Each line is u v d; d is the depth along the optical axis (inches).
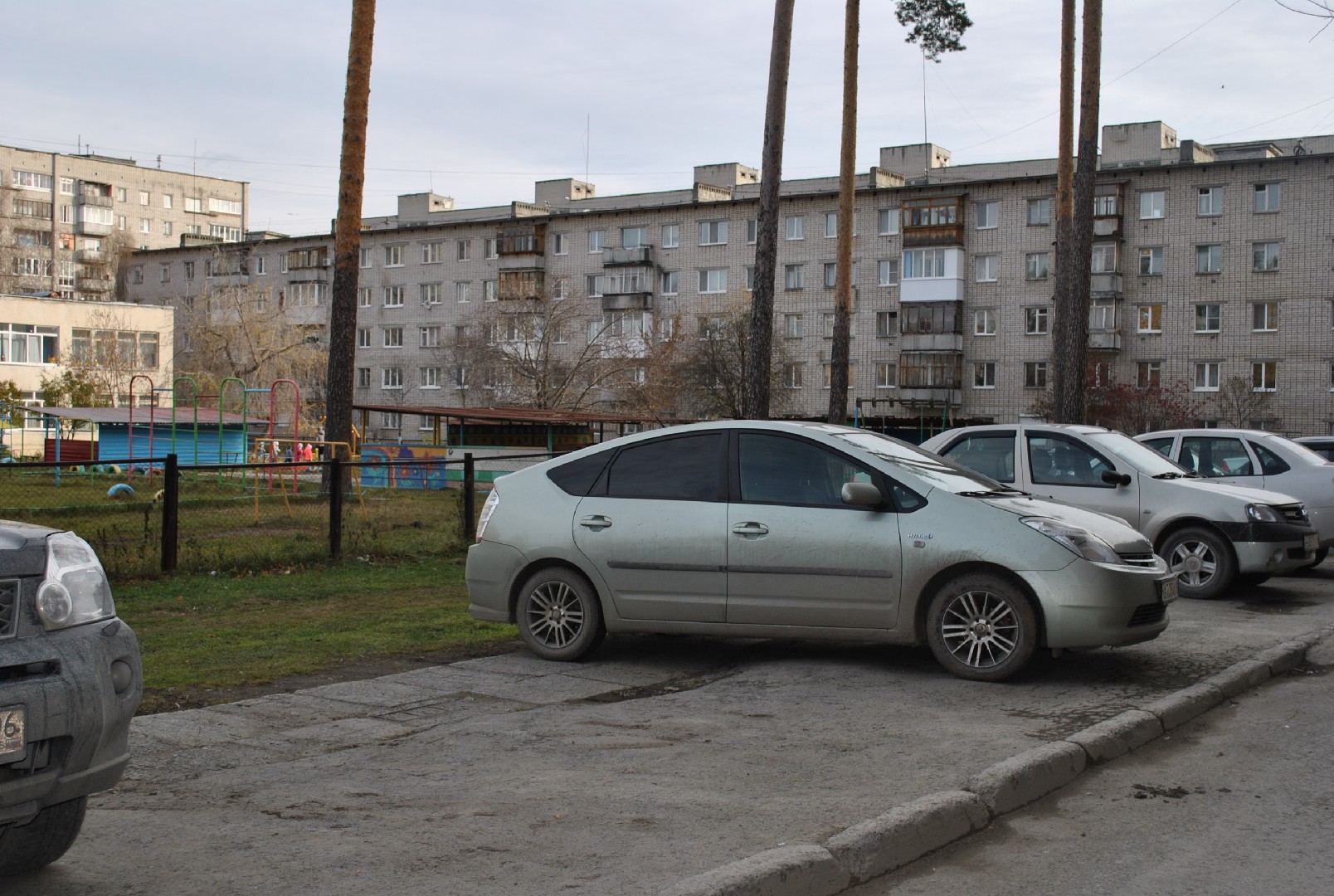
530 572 333.1
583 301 2546.8
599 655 332.5
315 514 788.0
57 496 987.3
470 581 339.9
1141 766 228.7
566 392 2161.7
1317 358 2111.2
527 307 2262.6
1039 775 209.2
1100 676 299.0
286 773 211.0
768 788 199.5
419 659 326.6
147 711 259.9
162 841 173.6
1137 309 2262.6
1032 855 179.3
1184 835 188.1
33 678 140.1
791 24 753.6
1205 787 213.8
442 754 224.4
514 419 1339.8
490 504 341.4
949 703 268.4
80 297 3688.5
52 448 1530.5
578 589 323.0
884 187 2476.6
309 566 533.0
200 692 279.7
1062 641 285.6
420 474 1331.2
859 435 326.6
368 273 3095.5
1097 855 178.7
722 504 314.8
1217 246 2197.3
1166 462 500.1
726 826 178.7
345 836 175.5
